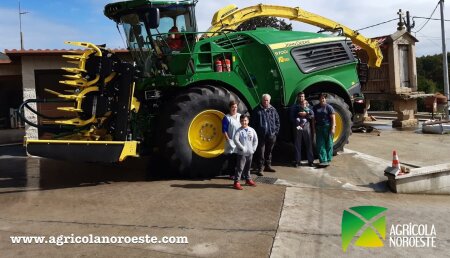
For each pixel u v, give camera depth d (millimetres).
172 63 7500
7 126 17672
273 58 8000
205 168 7090
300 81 8320
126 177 7402
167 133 6832
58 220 5105
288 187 6621
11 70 11219
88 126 6980
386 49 14195
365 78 10688
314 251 4281
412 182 6719
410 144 10445
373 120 16188
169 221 5031
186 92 7051
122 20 7730
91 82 6852
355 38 11773
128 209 5492
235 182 6480
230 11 9531
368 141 10930
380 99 14828
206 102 7023
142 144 7348
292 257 4125
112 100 6867
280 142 9945
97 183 7000
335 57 9016
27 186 6910
